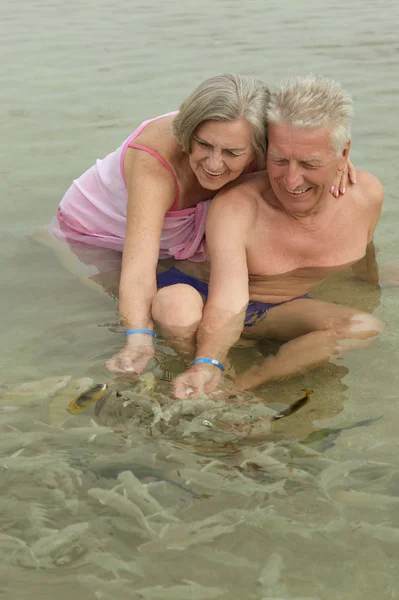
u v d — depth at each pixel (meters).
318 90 3.09
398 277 3.73
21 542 2.12
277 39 8.51
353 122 5.88
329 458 2.46
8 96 6.78
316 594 1.96
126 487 2.29
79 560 2.06
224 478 2.36
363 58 7.64
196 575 2.01
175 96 6.52
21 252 4.08
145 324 3.18
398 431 2.60
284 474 2.37
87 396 2.74
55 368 3.00
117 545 2.11
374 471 2.39
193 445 2.51
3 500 2.27
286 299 3.51
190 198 3.68
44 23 9.65
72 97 6.68
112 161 3.87
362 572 2.02
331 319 3.26
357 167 5.02
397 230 4.22
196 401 2.72
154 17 9.89
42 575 2.01
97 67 7.57
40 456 2.45
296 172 3.18
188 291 3.17
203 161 3.30
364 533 2.15
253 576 2.01
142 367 2.96
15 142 5.71
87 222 4.07
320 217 3.52
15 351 3.15
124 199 3.87
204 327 3.15
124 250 3.45
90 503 2.25
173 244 3.79
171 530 2.15
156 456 2.46
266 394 2.85
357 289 3.63
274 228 3.50
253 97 3.17
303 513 2.22
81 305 3.54
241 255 3.37
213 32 8.96
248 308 3.43
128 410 2.68
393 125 5.79
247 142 3.21
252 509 2.24
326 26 9.12
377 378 2.94
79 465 2.41
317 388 2.88
